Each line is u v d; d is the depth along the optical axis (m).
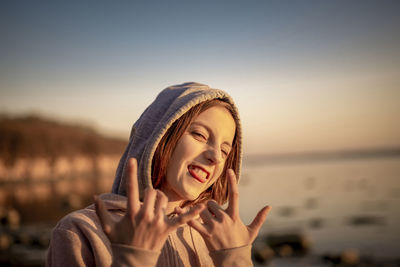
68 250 1.26
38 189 41.41
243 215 16.73
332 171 48.94
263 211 1.34
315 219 16.19
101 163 87.31
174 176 1.44
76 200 23.30
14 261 9.49
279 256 10.67
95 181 55.81
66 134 88.31
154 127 1.55
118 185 1.61
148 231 1.05
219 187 1.83
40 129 84.56
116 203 1.43
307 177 42.03
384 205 18.69
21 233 13.68
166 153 1.45
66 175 74.94
